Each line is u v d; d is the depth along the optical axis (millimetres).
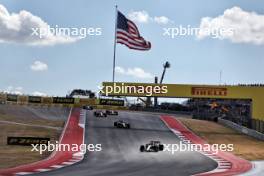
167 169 46906
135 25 90062
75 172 42406
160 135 83312
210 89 90188
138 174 42312
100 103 119562
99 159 53906
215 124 106375
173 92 89438
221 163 54625
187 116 128625
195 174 44344
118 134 81062
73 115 104625
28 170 43031
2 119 91562
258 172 48469
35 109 109250
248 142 81188
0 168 44031
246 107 124000
